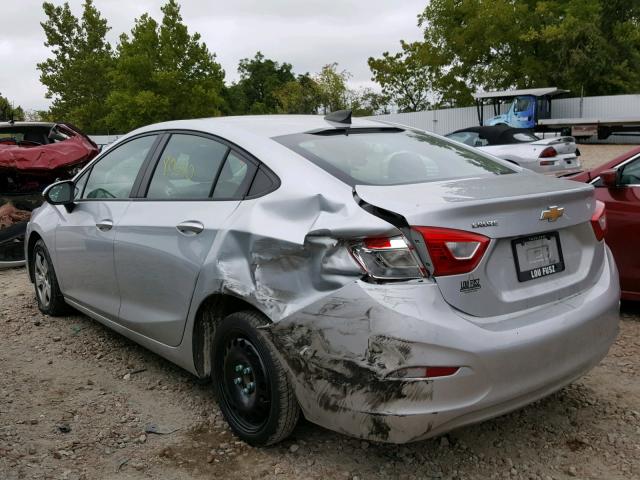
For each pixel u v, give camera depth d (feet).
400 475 9.62
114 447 10.63
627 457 9.96
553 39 133.69
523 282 9.18
